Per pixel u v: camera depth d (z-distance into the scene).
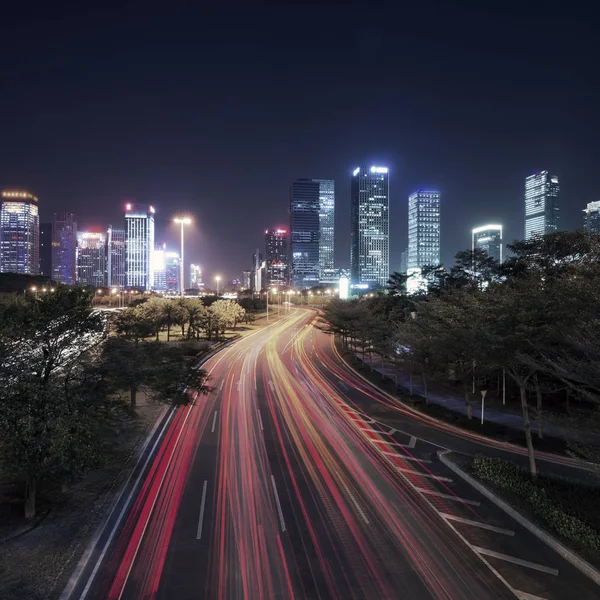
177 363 28.14
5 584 13.67
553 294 21.16
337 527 17.47
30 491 17.86
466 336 25.83
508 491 20.16
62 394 16.83
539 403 27.55
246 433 29.27
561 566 15.00
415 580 14.21
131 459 24.36
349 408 36.28
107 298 134.00
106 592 13.54
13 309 17.70
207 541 16.39
